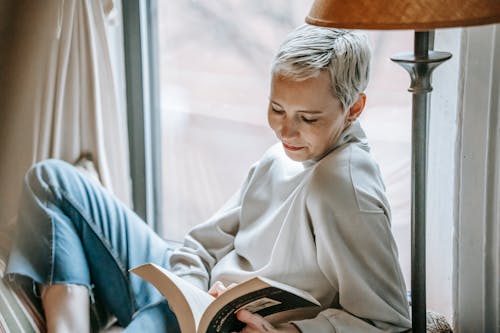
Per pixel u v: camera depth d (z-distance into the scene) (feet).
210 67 6.50
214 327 4.12
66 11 5.47
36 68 5.25
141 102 6.49
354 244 4.16
